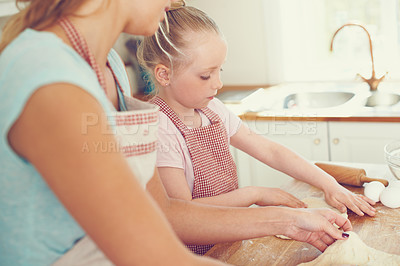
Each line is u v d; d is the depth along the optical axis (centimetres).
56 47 54
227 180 132
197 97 122
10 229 58
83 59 61
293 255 95
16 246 59
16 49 54
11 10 162
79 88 50
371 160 197
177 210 89
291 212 92
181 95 123
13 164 53
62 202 49
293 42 266
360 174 126
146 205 50
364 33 252
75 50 62
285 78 271
